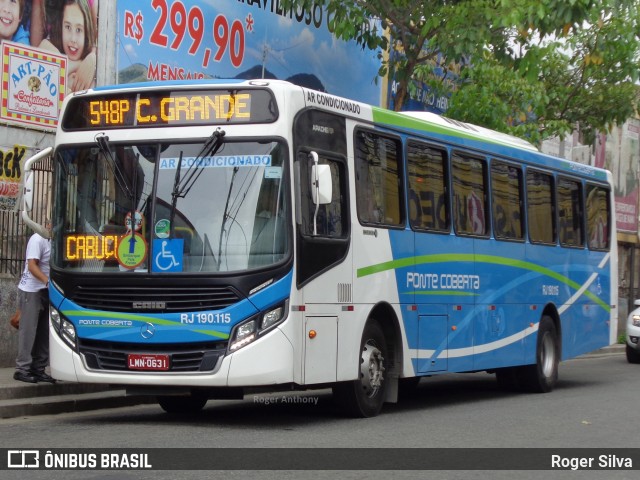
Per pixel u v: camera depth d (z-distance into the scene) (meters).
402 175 12.73
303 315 10.53
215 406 13.41
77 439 9.62
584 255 18.22
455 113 21.50
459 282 13.97
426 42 23.19
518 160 15.99
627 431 11.26
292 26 20.38
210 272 10.32
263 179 10.46
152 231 10.57
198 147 10.63
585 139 26.23
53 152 11.50
